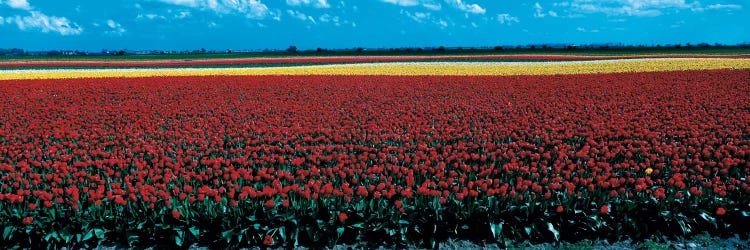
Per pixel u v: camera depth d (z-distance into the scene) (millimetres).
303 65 42469
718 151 9773
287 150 11219
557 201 7711
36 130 13680
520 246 7410
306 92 22422
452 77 27938
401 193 7609
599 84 23812
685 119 14469
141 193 7387
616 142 11523
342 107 18500
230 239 7191
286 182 8789
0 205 7547
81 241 7387
